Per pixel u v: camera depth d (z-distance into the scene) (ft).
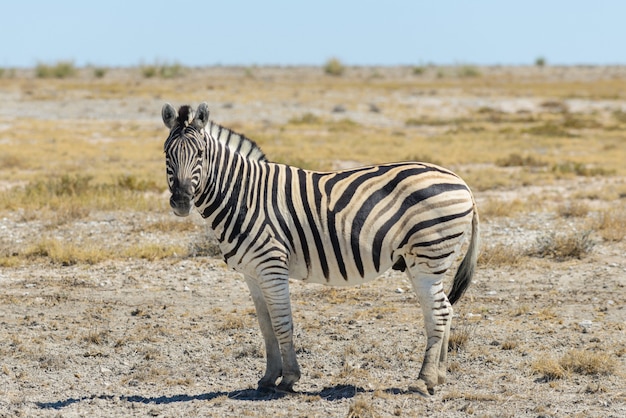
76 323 79.10
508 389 61.57
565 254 104.01
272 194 58.18
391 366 67.46
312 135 270.67
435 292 58.75
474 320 79.00
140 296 88.94
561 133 275.59
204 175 56.80
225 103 359.87
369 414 55.83
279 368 61.31
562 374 63.82
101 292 90.27
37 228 121.08
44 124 287.89
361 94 420.36
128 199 141.49
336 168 194.49
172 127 56.95
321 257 58.39
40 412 57.57
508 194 159.74
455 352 69.97
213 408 58.13
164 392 62.28
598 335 73.51
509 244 111.04
